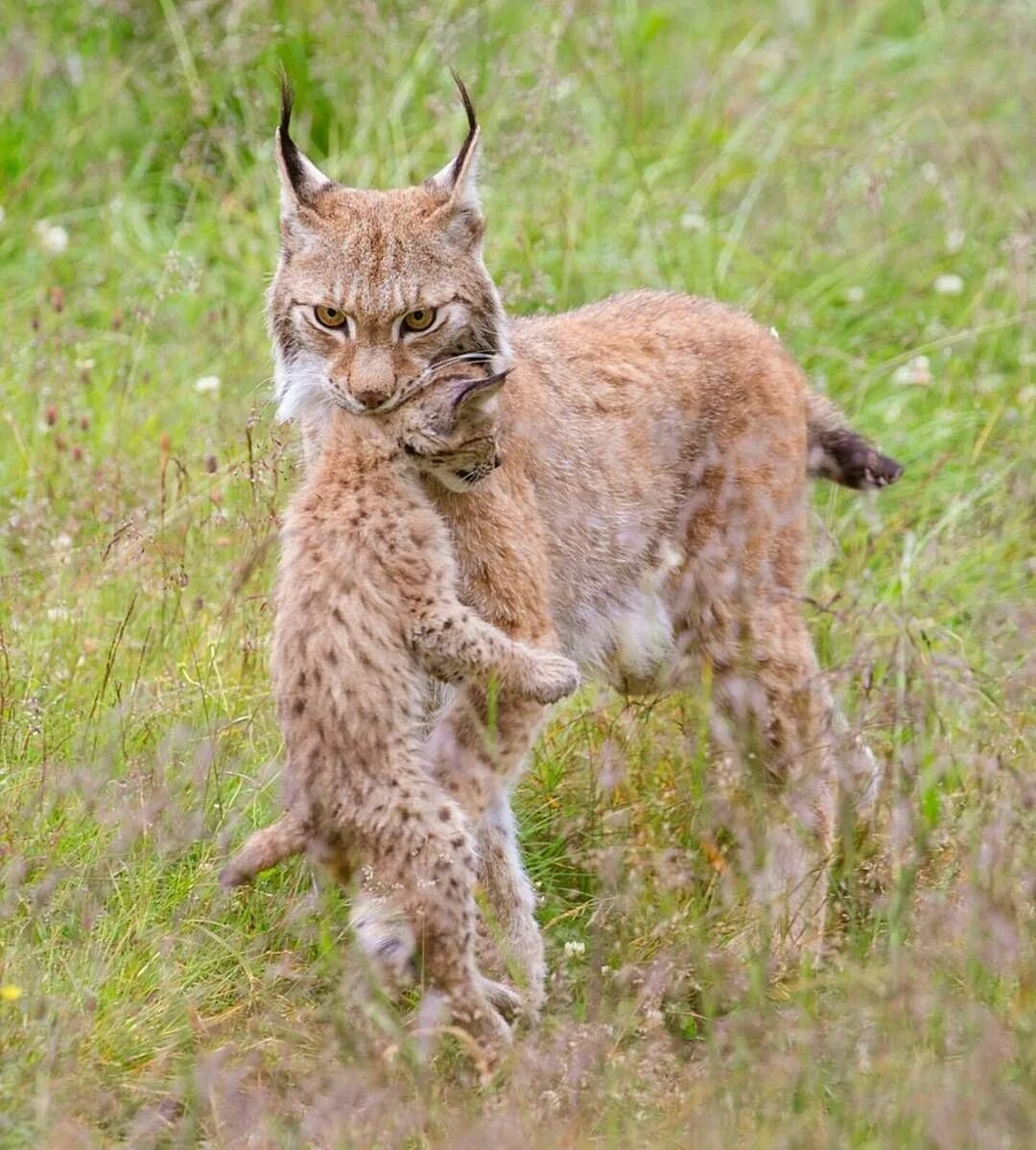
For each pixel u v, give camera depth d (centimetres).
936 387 1686
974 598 1433
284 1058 948
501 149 1797
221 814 1112
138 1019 971
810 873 1093
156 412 1545
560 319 1242
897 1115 858
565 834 1188
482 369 1123
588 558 1184
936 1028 918
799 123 2003
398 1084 927
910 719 1138
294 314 1136
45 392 1538
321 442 1145
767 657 1239
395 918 983
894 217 1842
